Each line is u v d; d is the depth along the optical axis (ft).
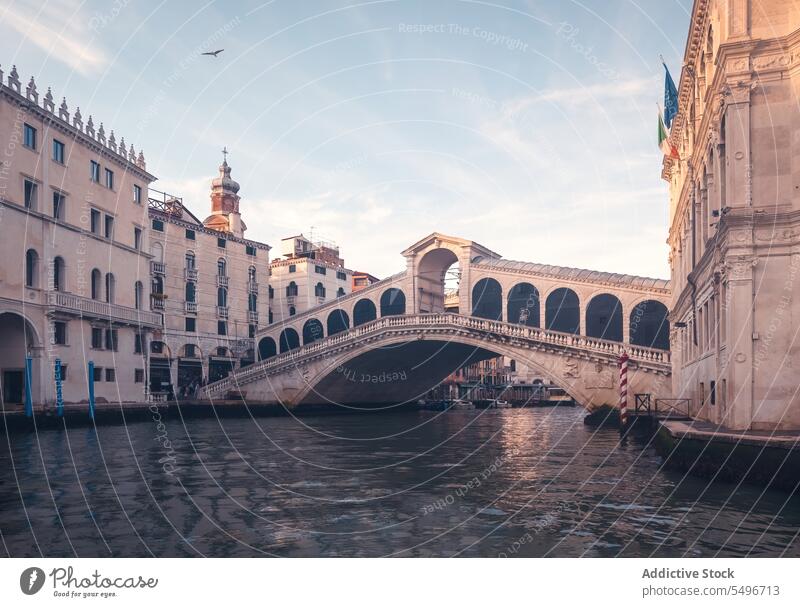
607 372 112.16
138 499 44.42
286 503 43.47
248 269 172.86
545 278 138.82
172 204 156.66
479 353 158.81
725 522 36.68
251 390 155.12
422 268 160.97
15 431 90.89
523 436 93.81
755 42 55.77
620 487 48.29
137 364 126.00
